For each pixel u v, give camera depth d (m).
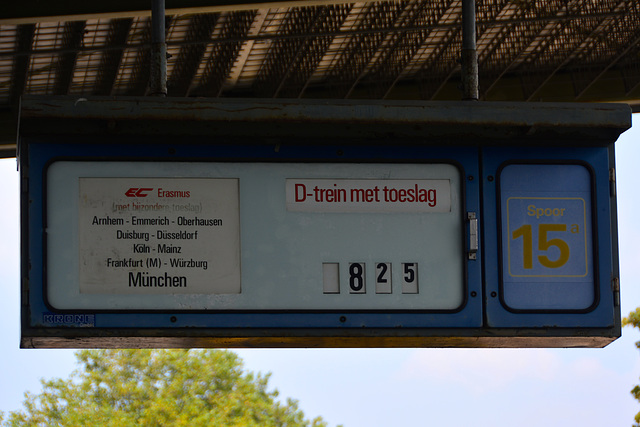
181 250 6.31
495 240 6.58
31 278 6.17
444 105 6.46
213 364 32.94
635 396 22.50
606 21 19.80
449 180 6.61
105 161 6.32
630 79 20.86
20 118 6.12
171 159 6.38
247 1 15.08
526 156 6.68
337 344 6.69
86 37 17.69
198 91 20.52
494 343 6.77
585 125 6.57
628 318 23.03
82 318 6.16
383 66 20.44
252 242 6.38
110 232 6.27
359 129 6.46
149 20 17.50
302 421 33.66
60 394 32.41
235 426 30.55
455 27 18.89
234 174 6.43
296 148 6.50
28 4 14.55
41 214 6.23
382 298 6.45
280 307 6.35
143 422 30.25
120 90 20.12
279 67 19.97
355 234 6.48
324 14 18.61
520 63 20.89
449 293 6.50
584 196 6.69
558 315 6.55
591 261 6.64
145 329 6.21
